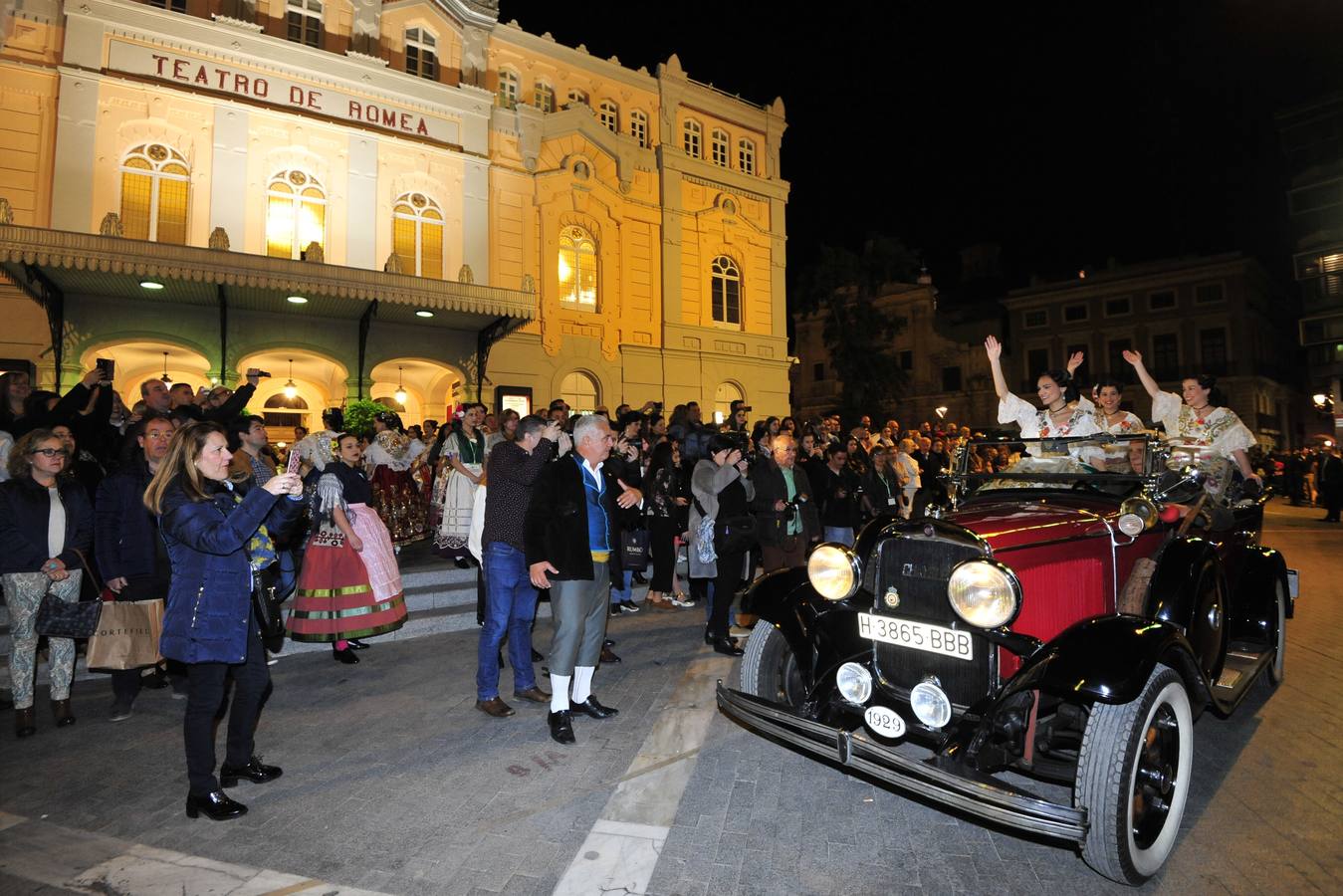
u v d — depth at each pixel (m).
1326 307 32.75
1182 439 5.76
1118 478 4.45
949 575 3.59
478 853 3.26
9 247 10.70
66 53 13.31
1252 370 36.16
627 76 20.59
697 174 21.64
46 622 4.72
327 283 13.21
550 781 4.00
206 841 3.39
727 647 6.39
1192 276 37.81
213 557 3.61
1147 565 3.99
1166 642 3.12
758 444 8.41
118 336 13.70
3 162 12.87
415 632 7.18
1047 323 41.66
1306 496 24.27
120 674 5.00
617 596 8.13
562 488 4.64
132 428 5.45
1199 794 3.78
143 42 13.98
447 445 8.73
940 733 3.49
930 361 39.53
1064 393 5.46
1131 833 2.94
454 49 17.84
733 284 22.72
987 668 3.52
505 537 5.12
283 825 3.53
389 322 16.30
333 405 17.53
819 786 3.91
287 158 15.33
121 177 13.73
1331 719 4.81
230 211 14.62
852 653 4.07
